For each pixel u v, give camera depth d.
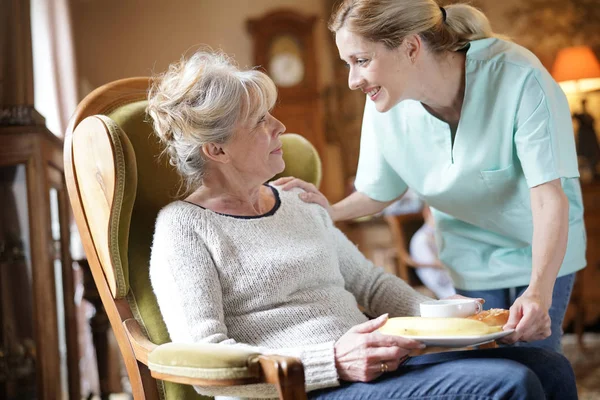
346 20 1.64
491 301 1.97
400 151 1.93
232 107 1.55
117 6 6.86
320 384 1.34
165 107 1.58
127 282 1.57
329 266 1.64
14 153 2.31
